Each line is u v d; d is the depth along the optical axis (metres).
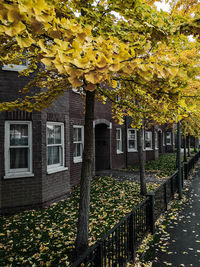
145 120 8.24
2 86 5.92
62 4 2.51
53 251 3.74
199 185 9.43
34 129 6.23
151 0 3.96
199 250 3.79
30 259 3.54
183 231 4.60
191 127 13.66
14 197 5.91
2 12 1.30
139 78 2.58
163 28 2.19
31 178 6.13
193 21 2.18
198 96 2.59
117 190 7.89
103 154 12.96
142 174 7.36
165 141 27.41
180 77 2.10
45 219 5.27
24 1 1.27
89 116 3.59
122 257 3.09
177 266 3.32
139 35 2.33
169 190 6.77
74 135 9.45
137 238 3.86
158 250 3.83
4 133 5.91
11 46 2.76
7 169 5.94
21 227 4.83
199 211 5.89
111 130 13.12
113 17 2.74
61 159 7.40
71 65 1.54
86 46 1.78
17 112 6.02
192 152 27.56
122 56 1.66
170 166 14.38
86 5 2.70
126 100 4.72
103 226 4.74
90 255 2.32
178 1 3.91
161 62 2.11
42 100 3.39
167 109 3.40
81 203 3.53
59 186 7.01
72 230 4.60
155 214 4.89
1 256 3.66
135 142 15.74
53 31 1.79
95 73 1.52
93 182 9.32
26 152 6.29
